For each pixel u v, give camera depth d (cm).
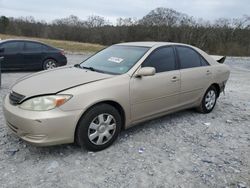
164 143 420
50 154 369
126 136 438
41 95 344
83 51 2739
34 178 314
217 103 693
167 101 471
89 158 363
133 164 353
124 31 5091
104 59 473
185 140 436
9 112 356
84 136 364
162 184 315
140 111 428
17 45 1062
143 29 5141
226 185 319
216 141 441
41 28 5347
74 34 5122
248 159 385
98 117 374
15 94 369
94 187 304
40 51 1114
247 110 641
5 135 420
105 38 5047
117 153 380
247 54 4769
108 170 337
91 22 5262
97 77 393
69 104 344
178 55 503
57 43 3316
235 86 1024
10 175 318
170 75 468
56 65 1162
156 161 364
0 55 1017
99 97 366
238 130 498
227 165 364
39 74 429
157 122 510
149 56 449
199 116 562
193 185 316
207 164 364
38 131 333
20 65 1068
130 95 404
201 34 5078
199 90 540
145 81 424
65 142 352
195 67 532
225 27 5150
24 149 379
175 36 5078
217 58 639
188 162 366
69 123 346
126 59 447
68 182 310
